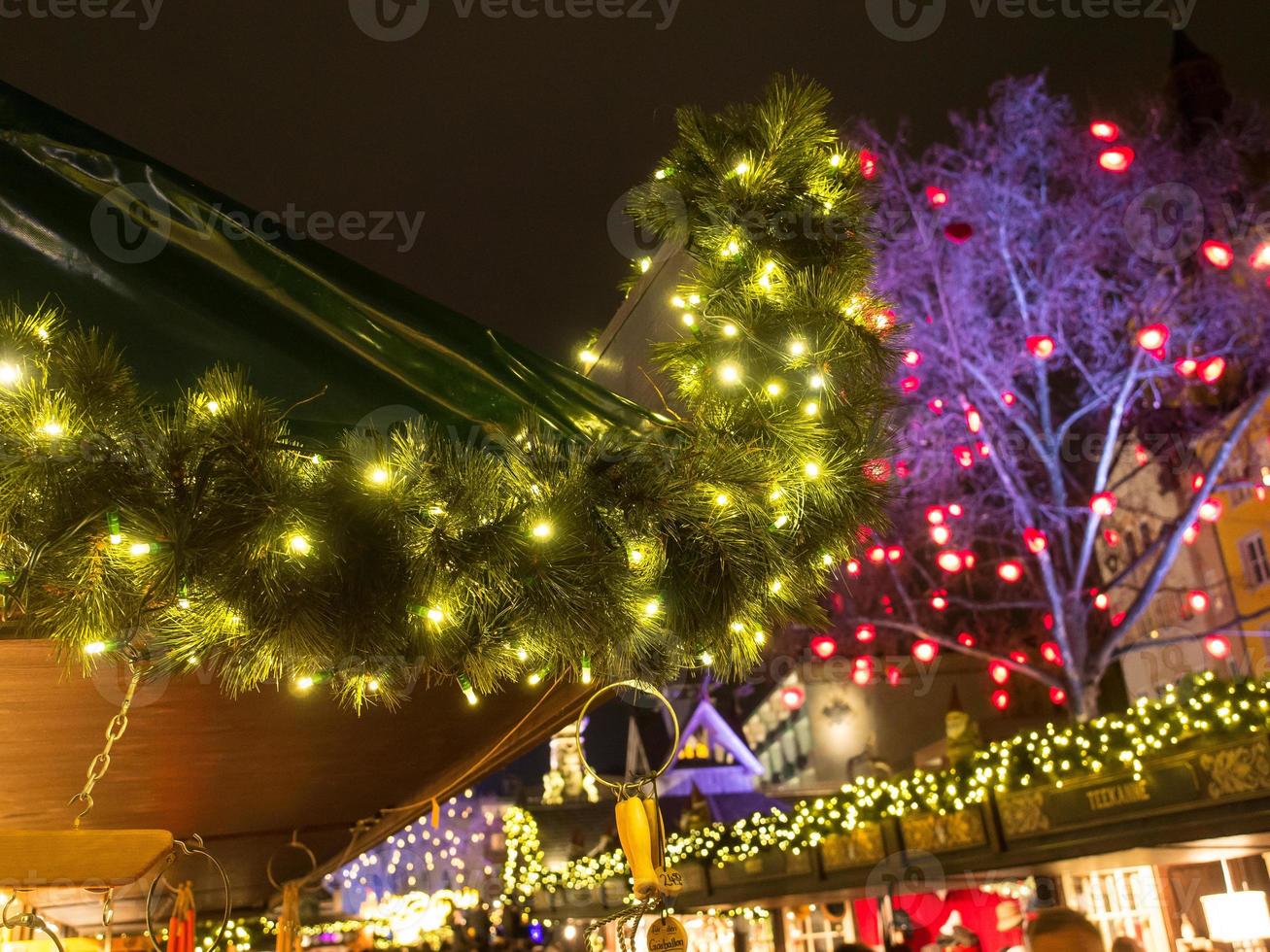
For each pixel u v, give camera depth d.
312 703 2.45
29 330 1.53
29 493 1.40
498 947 15.40
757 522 1.85
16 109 1.93
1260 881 8.61
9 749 2.56
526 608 1.66
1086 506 17.05
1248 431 18.70
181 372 1.82
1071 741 7.11
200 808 3.82
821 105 2.33
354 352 1.89
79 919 6.39
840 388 2.11
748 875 12.04
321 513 1.46
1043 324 16.55
